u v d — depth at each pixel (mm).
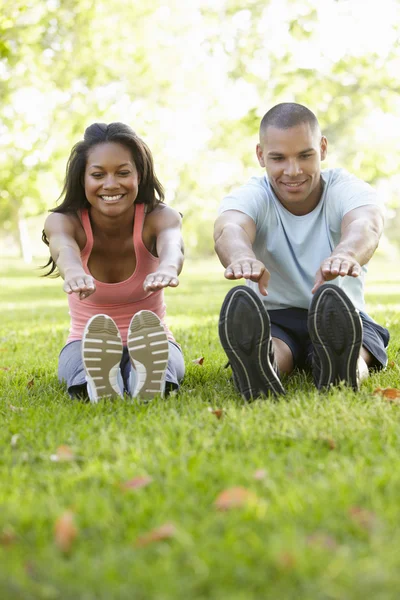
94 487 1825
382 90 16438
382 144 17516
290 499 1656
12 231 52594
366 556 1428
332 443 2115
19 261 38969
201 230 35000
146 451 2094
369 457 1976
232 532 1518
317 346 2705
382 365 3145
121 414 2568
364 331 3125
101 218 3117
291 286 3162
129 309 3338
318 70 16312
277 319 3213
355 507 1599
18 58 16359
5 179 21859
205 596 1344
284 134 2871
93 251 3223
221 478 1870
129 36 17859
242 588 1350
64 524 1541
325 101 16484
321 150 3084
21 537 1555
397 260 38656
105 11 17469
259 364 2664
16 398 3047
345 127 17531
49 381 3531
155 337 2812
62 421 2539
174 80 18375
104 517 1621
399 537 1481
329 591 1308
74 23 17234
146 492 1806
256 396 2713
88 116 17609
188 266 28656
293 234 3088
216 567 1404
